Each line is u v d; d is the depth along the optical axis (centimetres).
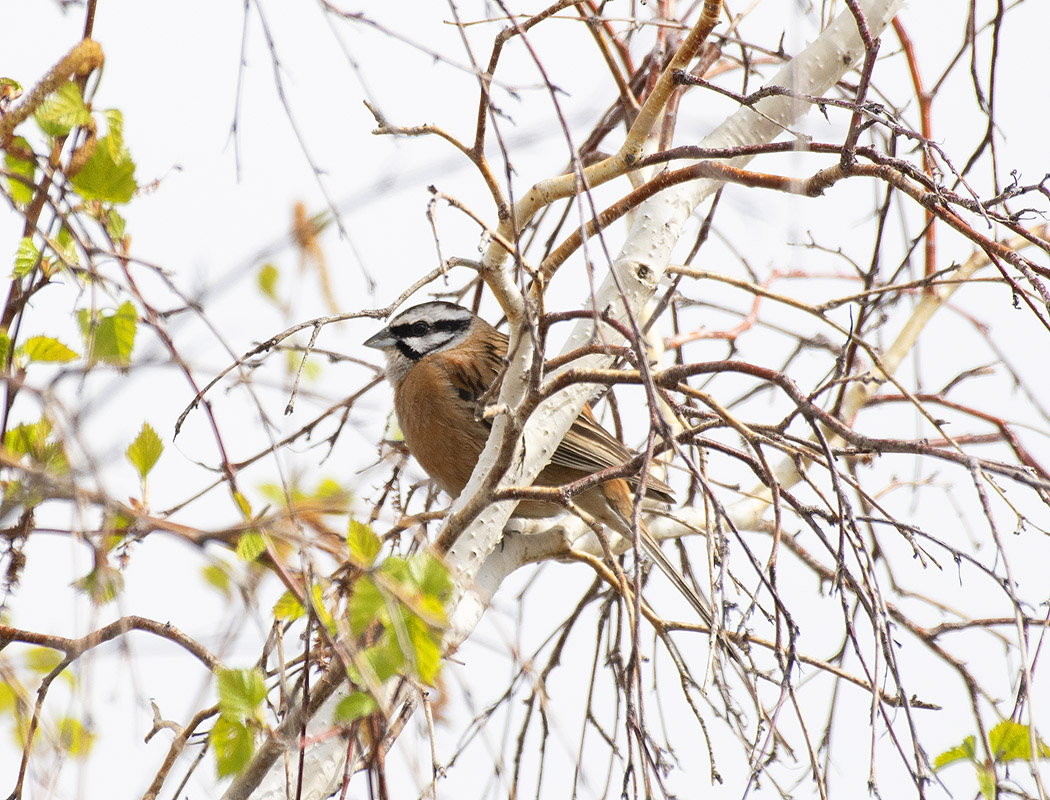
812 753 561
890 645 550
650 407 488
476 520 728
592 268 491
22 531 566
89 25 607
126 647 491
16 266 581
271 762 554
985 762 645
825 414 554
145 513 557
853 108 569
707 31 612
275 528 536
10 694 576
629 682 511
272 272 621
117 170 562
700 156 625
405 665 519
